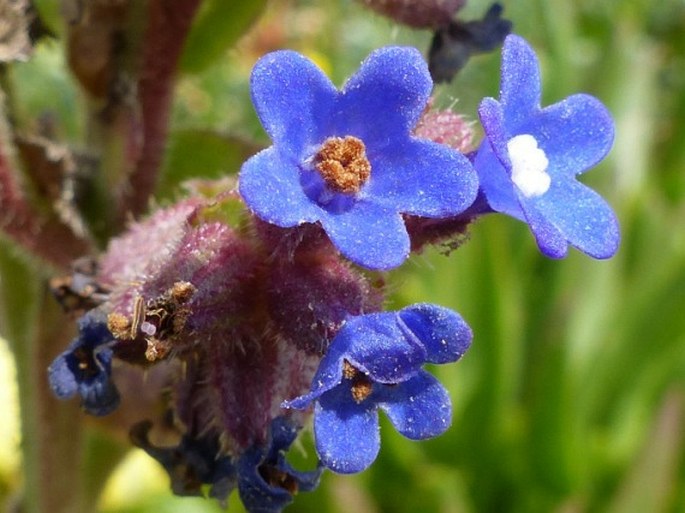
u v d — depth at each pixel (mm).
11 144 87
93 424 94
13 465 135
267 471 69
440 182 62
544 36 177
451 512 144
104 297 73
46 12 95
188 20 87
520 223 171
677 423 136
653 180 209
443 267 149
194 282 69
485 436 154
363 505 132
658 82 240
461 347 61
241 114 180
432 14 84
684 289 161
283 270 70
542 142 70
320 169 62
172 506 143
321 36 192
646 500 135
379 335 60
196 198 78
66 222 89
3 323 96
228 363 71
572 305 152
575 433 151
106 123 92
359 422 62
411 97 63
